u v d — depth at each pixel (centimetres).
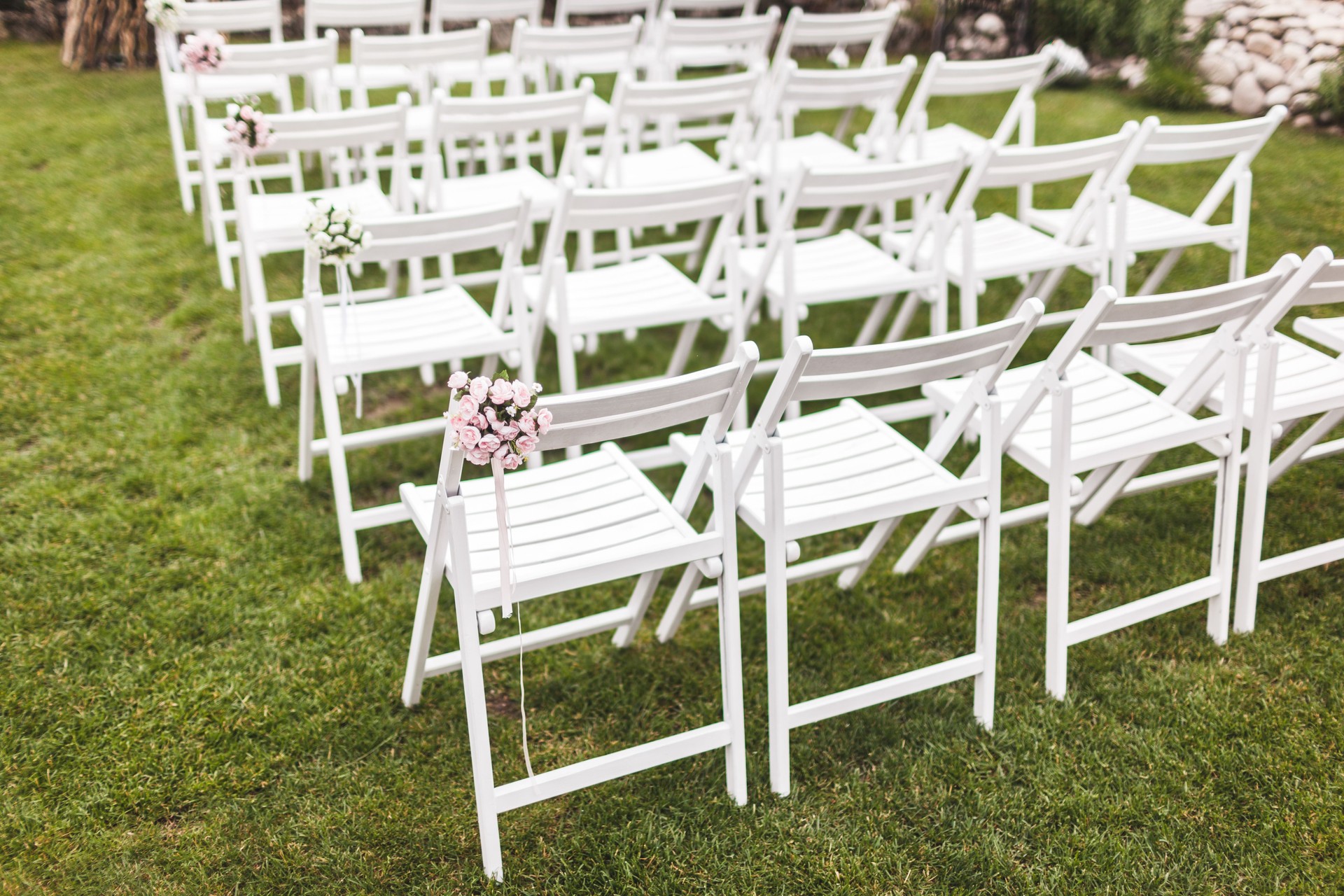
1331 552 297
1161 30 767
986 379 252
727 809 241
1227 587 286
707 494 363
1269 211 564
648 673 284
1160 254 522
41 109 696
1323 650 284
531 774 225
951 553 331
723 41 541
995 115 730
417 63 492
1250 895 219
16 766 251
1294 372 304
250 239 385
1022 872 225
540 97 419
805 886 222
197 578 312
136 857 231
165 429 382
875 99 486
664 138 561
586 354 441
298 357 398
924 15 899
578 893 221
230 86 556
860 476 259
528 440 198
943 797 243
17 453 367
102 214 551
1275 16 733
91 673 278
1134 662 282
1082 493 333
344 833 234
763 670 285
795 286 365
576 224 336
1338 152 649
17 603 300
